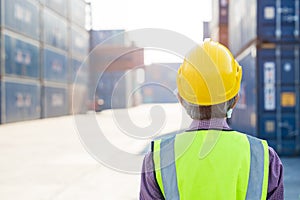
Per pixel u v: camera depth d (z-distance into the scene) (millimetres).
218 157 1217
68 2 37344
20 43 29125
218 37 15188
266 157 1229
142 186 1274
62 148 12352
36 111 31422
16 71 28375
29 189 6562
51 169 8445
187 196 1200
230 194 1187
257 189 1197
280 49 9016
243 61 10648
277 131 8992
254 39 9133
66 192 6309
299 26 8992
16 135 17578
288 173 7145
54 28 34938
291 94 8984
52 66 34531
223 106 1261
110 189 6422
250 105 9594
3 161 9727
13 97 27719
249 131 9688
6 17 27203
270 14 9016
